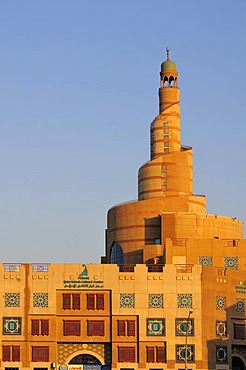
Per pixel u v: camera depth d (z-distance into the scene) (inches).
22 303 4877.0
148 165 6195.9
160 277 4931.1
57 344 4894.2
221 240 5511.8
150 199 5930.1
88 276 4921.3
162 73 6392.7
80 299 4913.9
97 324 4901.6
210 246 5492.1
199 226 5723.4
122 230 5940.0
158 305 4901.6
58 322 4896.7
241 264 5472.4
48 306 4879.4
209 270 4990.2
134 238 5871.1
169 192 6107.3
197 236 5703.7
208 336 4906.5
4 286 4889.3
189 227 5708.7
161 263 5575.8
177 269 4950.8
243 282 5191.9
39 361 4832.7
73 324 4896.7
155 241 5826.8
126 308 4896.7
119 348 4864.7
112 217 6077.8
